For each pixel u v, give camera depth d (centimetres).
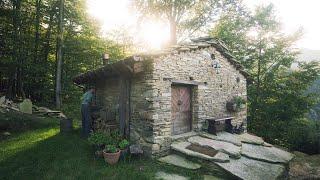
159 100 683
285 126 1450
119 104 760
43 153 691
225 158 631
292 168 827
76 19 1716
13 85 1538
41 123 1080
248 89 1584
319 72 1503
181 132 798
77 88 1750
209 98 865
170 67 721
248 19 1716
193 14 2062
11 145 768
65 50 1697
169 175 579
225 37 1642
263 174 605
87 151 713
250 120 1547
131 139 730
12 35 1459
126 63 660
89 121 879
